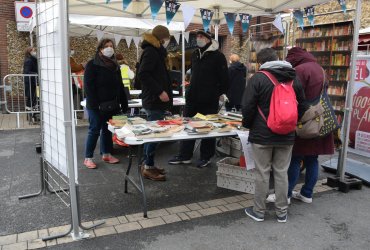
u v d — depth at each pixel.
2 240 2.99
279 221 3.38
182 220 3.41
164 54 4.37
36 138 6.79
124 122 3.99
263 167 3.29
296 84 3.21
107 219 3.41
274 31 7.77
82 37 11.04
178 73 9.56
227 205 3.77
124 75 8.12
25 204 3.72
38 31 3.48
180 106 6.62
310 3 4.95
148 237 3.08
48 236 3.02
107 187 4.26
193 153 5.80
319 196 4.09
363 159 5.71
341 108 6.17
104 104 4.80
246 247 2.94
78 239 3.02
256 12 5.57
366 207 3.79
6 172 4.76
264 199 3.37
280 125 3.03
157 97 4.36
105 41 4.76
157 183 4.43
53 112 3.28
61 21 2.77
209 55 4.86
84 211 3.58
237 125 3.93
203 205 3.77
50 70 3.22
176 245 2.95
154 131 3.48
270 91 3.09
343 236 3.15
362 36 7.69
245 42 13.05
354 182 4.30
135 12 5.81
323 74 3.55
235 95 7.56
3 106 10.01
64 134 3.00
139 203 3.80
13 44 10.04
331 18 9.89
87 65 4.74
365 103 5.36
